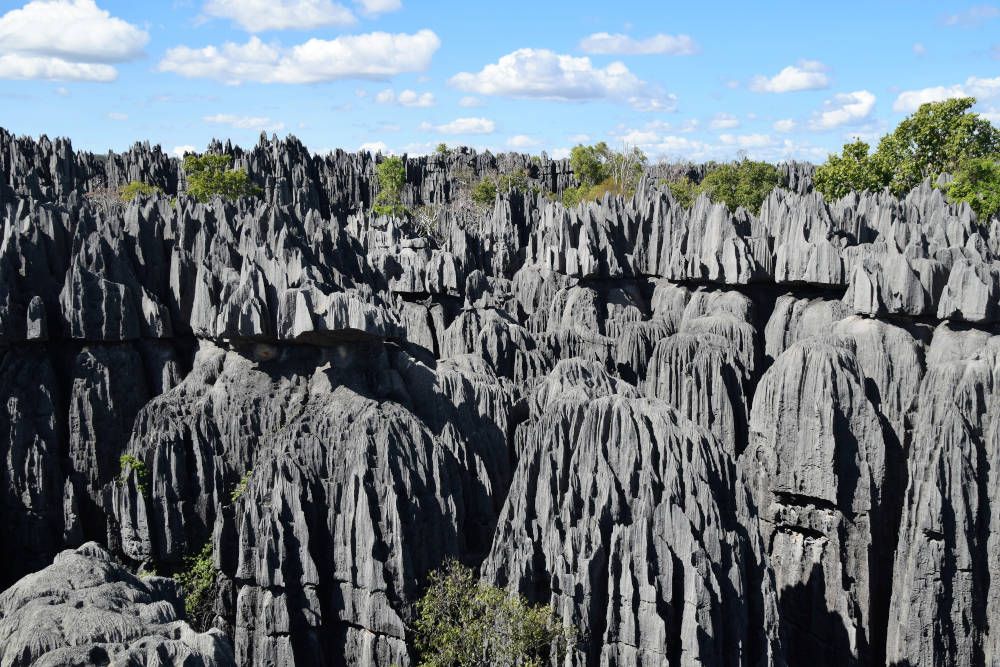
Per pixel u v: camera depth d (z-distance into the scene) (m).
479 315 82.69
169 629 31.30
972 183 114.19
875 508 58.31
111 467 59.22
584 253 94.12
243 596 49.59
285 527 49.53
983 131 133.75
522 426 61.16
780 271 84.38
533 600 47.19
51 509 57.50
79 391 58.66
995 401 56.00
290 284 60.22
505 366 79.12
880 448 58.12
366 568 49.19
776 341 83.25
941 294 70.25
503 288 100.19
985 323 67.69
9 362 58.00
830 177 135.00
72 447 58.47
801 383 59.19
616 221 98.31
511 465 62.09
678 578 44.38
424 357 66.19
